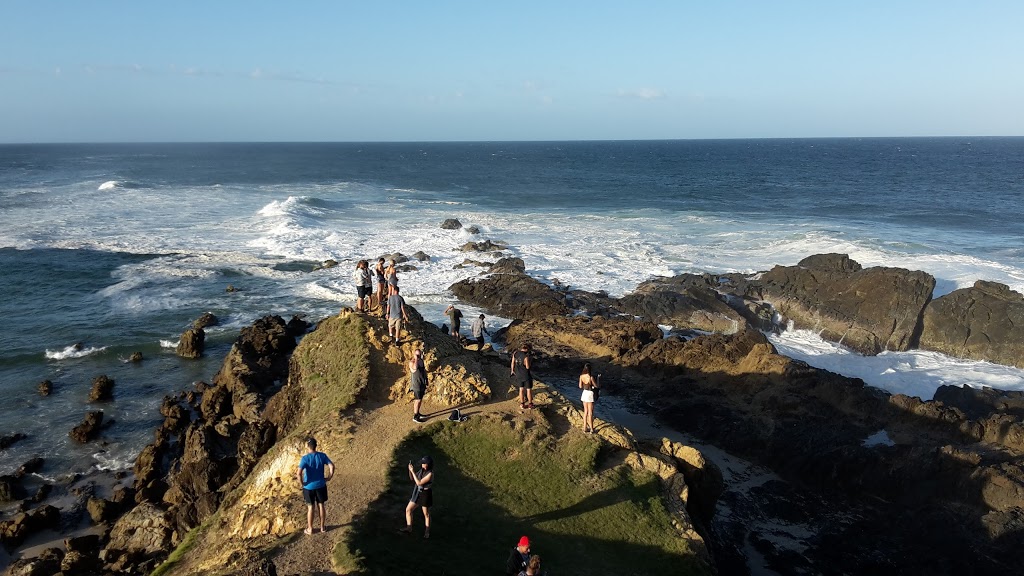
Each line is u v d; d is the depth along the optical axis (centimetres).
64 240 6084
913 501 2298
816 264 4669
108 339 3822
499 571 1341
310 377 2214
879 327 3900
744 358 3178
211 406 2984
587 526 1548
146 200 8938
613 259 5644
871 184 12950
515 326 3922
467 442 1764
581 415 1981
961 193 11156
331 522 1398
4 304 4362
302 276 5197
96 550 2122
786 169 17725
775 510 2289
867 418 2728
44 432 2812
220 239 6328
